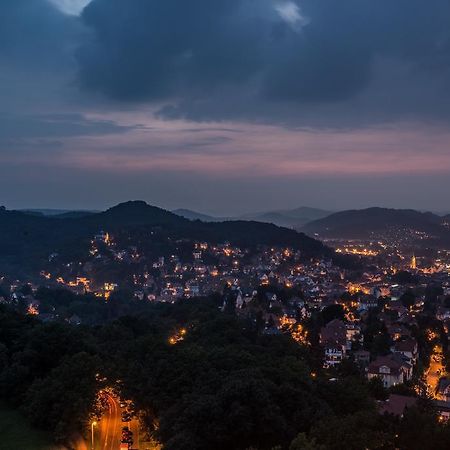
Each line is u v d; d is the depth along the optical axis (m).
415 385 187.38
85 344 172.50
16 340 179.38
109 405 141.88
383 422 104.75
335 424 97.50
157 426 120.56
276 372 133.00
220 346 184.00
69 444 122.00
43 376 158.62
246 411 104.75
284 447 104.94
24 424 135.00
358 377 177.50
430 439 100.25
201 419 106.31
